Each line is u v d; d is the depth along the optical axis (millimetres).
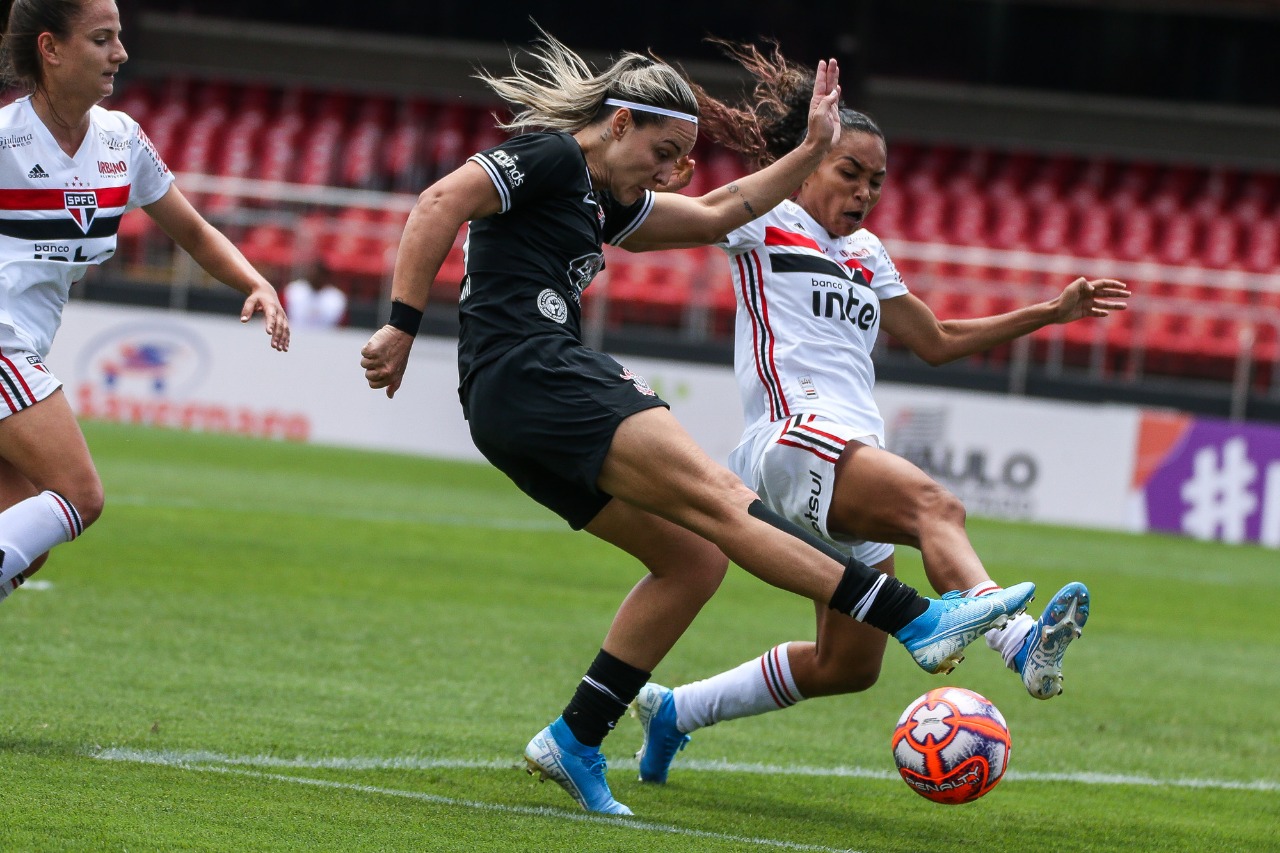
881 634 16125
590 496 14836
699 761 18281
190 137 89875
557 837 13445
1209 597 40688
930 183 89500
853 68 91688
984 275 73250
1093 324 66688
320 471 53844
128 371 65188
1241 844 15547
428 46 93188
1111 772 19281
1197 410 64562
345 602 28438
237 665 21688
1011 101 91625
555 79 15305
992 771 14203
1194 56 90062
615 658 14938
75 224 14992
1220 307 65938
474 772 16344
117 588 27422
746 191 15938
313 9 93250
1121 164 92062
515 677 22812
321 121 92688
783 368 16531
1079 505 59156
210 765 15344
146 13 93188
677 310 69438
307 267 66750
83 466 14633
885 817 15773
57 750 15336
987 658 28562
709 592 15141
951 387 65500
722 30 91500
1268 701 26031
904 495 15195
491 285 14594
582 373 14211
